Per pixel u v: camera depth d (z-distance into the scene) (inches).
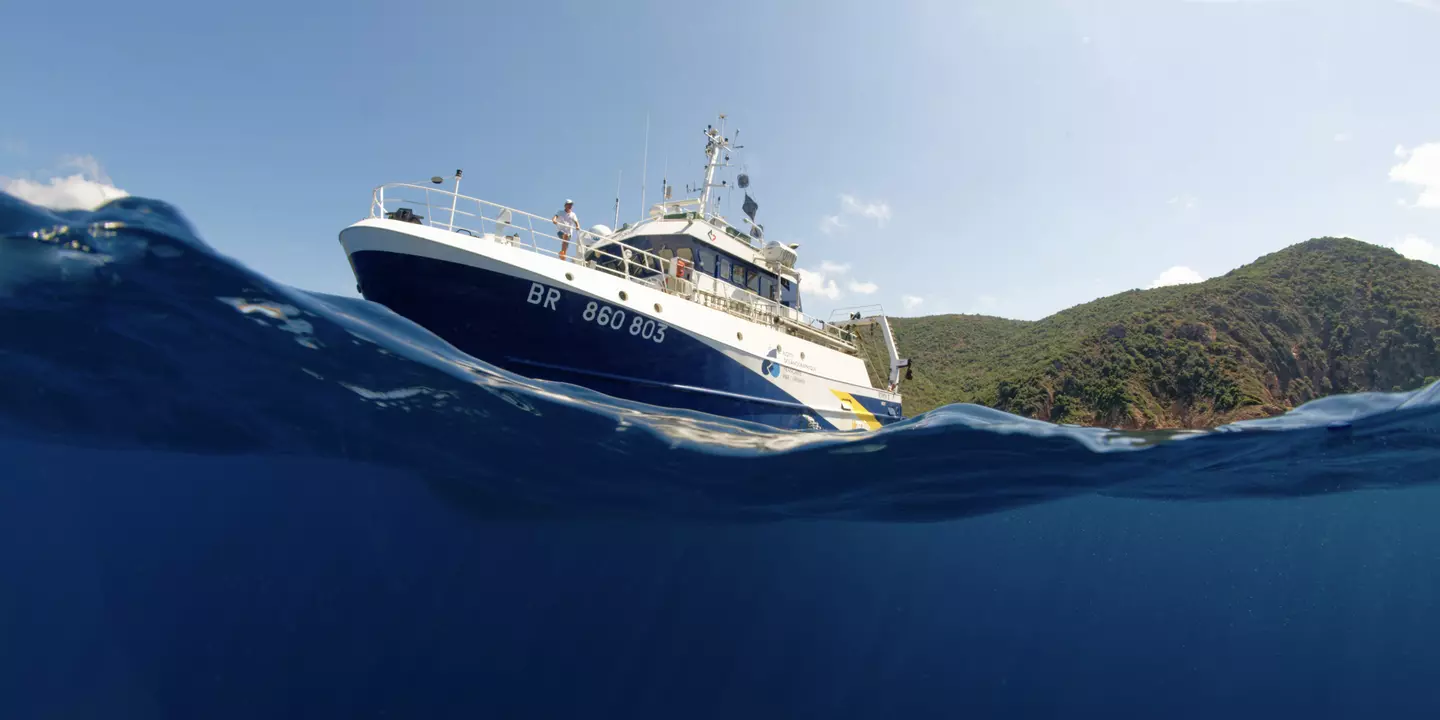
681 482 322.7
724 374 445.1
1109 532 414.0
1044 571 445.7
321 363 246.7
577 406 269.6
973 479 316.2
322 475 351.3
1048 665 413.1
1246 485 331.9
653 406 312.8
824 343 613.9
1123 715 386.0
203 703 312.8
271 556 394.9
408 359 244.7
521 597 402.0
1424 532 409.7
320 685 322.7
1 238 187.5
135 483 359.3
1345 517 398.0
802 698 345.1
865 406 584.1
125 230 190.9
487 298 350.3
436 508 372.8
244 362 247.0
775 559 427.5
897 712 360.2
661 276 476.4
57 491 361.1
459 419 282.7
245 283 209.0
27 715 313.6
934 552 440.5
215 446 315.9
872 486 321.4
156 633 353.4
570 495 350.0
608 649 359.9
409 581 393.1
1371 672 437.1
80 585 388.5
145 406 279.1
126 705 313.9
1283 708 409.1
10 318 218.2
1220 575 450.0
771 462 290.0
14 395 267.3
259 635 349.7
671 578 425.1
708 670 349.7
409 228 336.5
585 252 423.2
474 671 338.0
